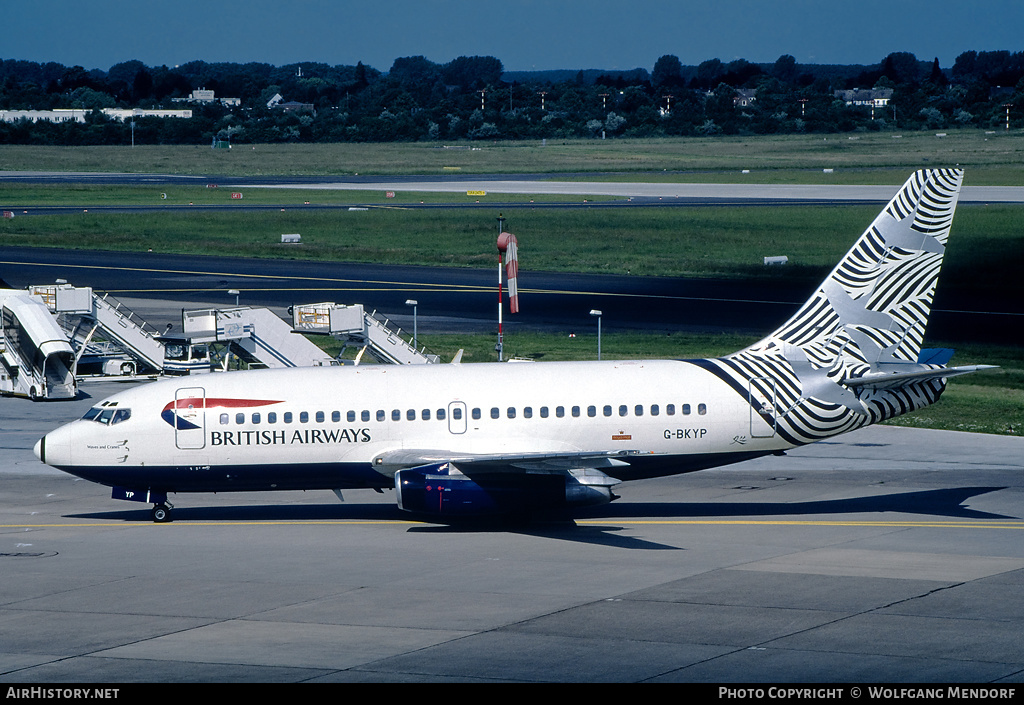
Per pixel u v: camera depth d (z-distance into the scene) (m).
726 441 100.31
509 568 84.62
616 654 64.25
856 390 101.19
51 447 99.38
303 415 99.69
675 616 71.56
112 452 99.06
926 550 89.12
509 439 99.06
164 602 76.25
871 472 120.38
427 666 62.47
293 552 90.75
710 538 94.06
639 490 114.50
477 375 101.50
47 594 78.56
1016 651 64.12
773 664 62.28
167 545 93.81
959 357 188.50
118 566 86.62
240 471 100.31
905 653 63.91
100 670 62.34
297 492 117.44
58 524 102.56
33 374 164.88
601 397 99.75
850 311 102.94
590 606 74.12
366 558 88.44
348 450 99.94
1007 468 121.06
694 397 100.00
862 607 73.12
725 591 77.44
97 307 175.62
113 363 181.75
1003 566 83.75
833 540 92.81
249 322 166.50
